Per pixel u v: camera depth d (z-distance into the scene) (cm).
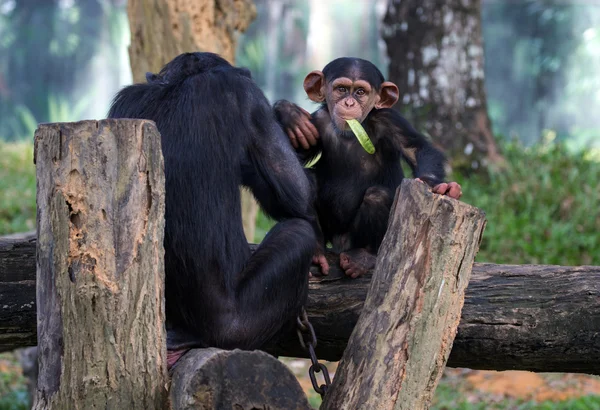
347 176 687
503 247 1407
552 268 588
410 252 475
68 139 432
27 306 560
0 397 1077
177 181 499
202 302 501
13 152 2436
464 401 1056
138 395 439
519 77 5138
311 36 5372
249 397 423
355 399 466
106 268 433
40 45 5153
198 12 1031
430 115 1717
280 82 5347
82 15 5209
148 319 441
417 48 1738
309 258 527
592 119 4941
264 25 5372
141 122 438
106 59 5234
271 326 512
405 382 465
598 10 5000
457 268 475
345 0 5344
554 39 5075
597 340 566
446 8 1722
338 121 668
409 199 481
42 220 439
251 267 513
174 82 537
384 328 472
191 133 506
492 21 5172
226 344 501
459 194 534
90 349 433
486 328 572
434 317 470
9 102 5047
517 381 1191
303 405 430
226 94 524
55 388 433
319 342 593
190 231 497
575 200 1538
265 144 543
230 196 512
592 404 1016
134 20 1041
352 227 687
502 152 1755
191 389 414
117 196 435
